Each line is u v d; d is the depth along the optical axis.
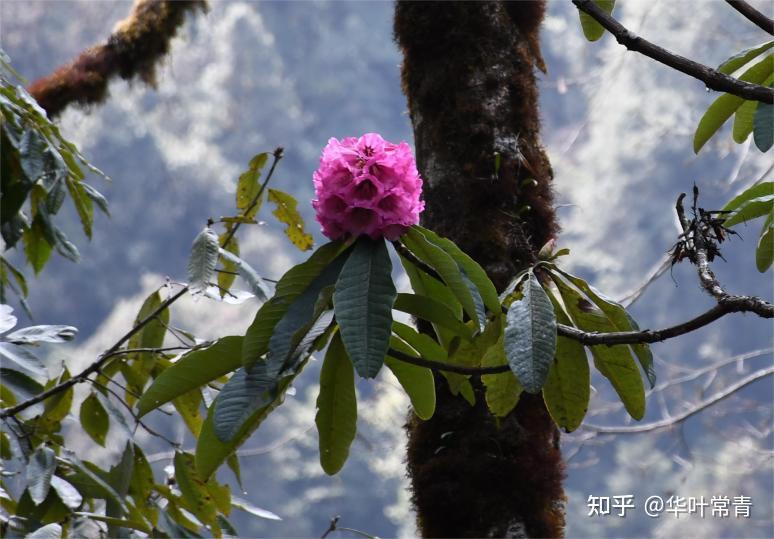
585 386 3.31
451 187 3.64
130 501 3.77
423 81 3.71
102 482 3.68
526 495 3.51
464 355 3.31
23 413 3.79
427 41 3.72
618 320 3.28
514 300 3.29
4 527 3.61
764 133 3.17
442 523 3.52
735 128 3.34
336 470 3.27
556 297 3.33
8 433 3.74
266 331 3.14
